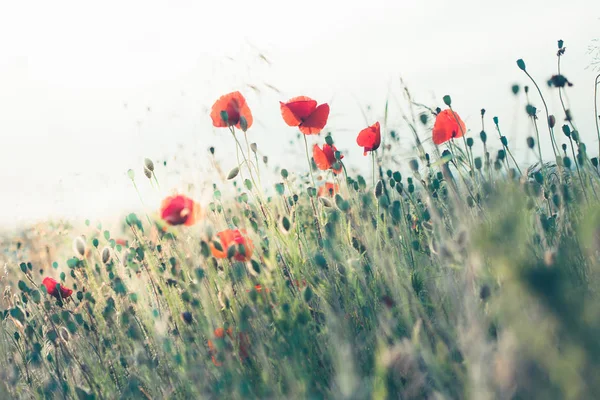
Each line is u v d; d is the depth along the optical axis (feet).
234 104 8.09
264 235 8.27
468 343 3.85
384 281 6.64
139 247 7.87
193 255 7.68
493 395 3.43
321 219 8.14
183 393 6.29
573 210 5.92
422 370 4.82
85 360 7.16
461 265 4.65
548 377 3.40
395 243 7.02
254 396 5.22
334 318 5.58
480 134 6.74
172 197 7.68
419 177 7.14
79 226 10.70
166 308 7.77
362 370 5.29
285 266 7.51
